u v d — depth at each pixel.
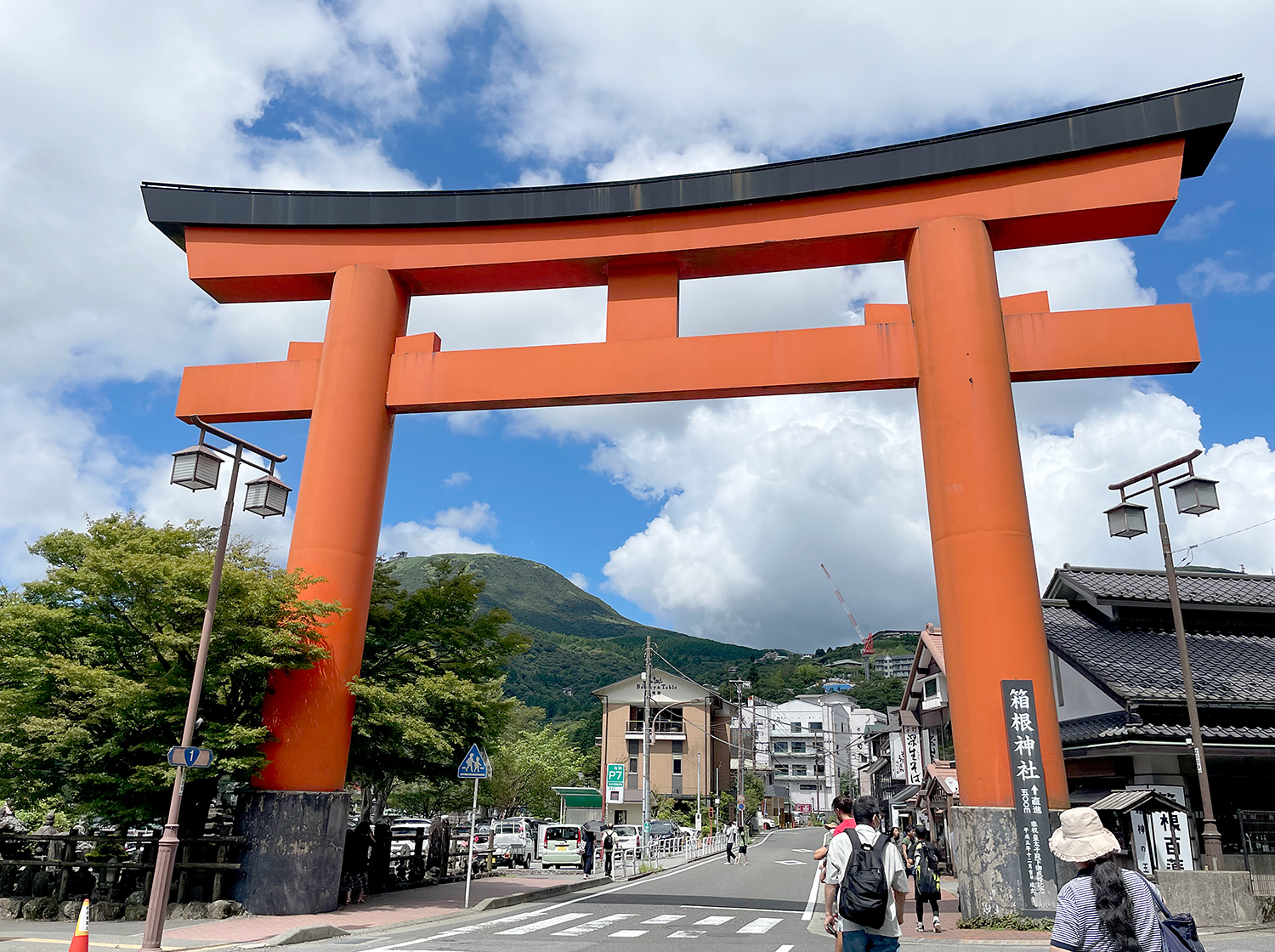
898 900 6.25
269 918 14.19
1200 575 24.62
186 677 14.62
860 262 17.69
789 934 13.31
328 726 15.55
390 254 18.16
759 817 71.62
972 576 14.42
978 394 15.08
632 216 17.61
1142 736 17.72
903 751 43.50
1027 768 13.39
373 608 19.03
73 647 14.82
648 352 16.91
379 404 17.47
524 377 17.17
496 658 19.91
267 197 18.41
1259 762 18.70
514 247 17.88
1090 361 15.59
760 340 16.66
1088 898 3.89
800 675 146.25
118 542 15.77
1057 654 22.09
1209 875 14.24
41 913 14.24
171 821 11.66
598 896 19.95
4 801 16.30
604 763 62.88
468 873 16.67
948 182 16.55
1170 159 15.63
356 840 18.22
